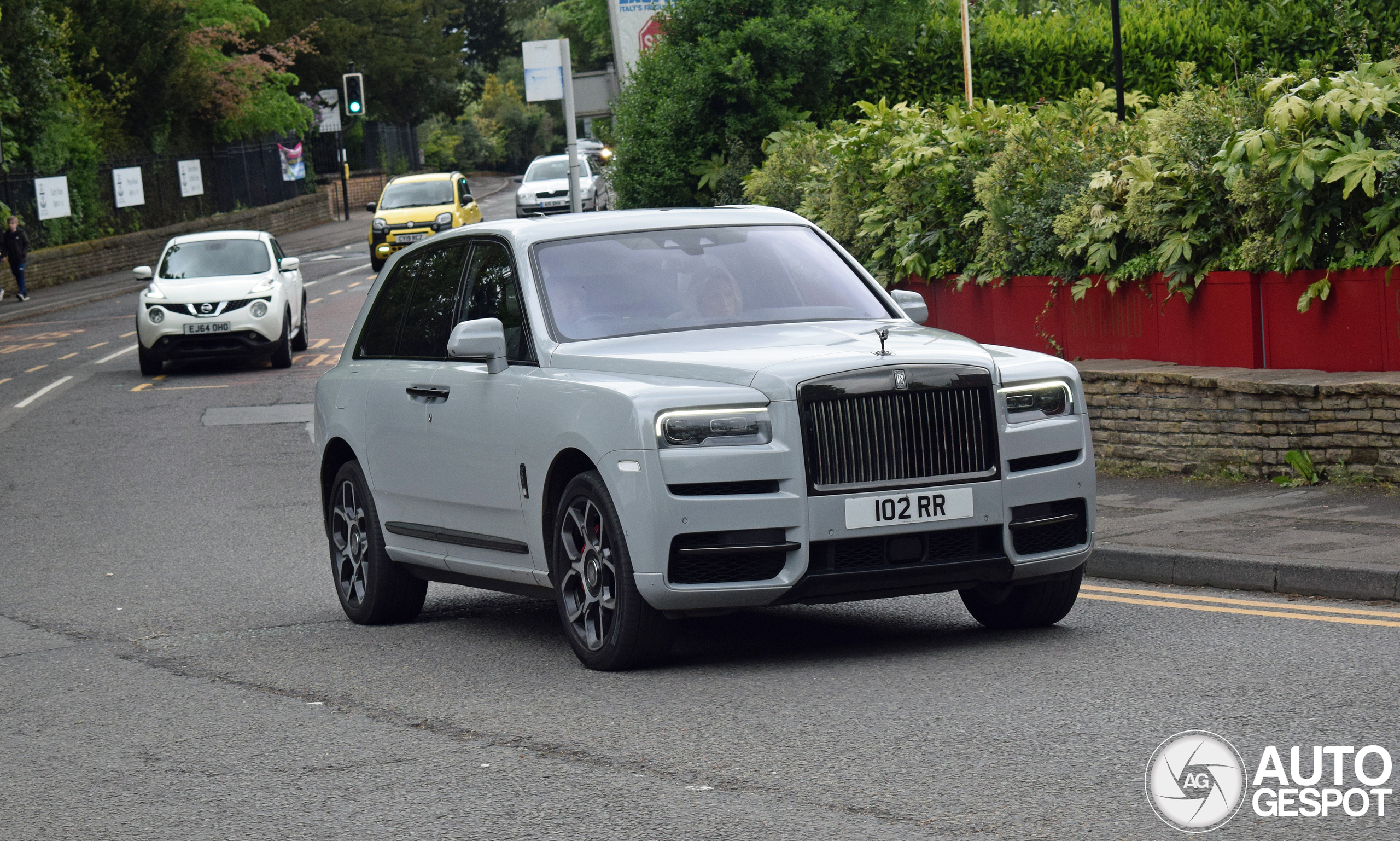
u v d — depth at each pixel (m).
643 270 9.76
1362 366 13.33
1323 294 13.41
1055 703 7.48
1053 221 16.31
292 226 79.56
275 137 82.62
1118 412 14.63
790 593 8.20
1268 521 11.52
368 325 11.33
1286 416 13.27
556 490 9.01
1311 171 13.11
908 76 27.95
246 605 11.73
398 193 49.25
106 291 50.91
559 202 53.25
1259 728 6.86
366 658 9.61
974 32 28.16
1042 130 17.67
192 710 8.41
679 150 27.39
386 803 6.50
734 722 7.45
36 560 14.15
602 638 8.69
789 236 10.34
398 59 99.31
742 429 8.18
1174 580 10.50
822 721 7.38
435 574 10.36
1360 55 14.44
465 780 6.77
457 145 123.19
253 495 17.39
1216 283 14.38
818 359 8.34
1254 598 9.86
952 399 8.42
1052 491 8.62
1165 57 28.50
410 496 10.30
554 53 24.06
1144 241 15.45
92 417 24.39
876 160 20.08
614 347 9.06
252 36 82.00
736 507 8.12
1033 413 8.68
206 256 30.64
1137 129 16.84
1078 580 9.07
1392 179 13.05
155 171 66.56
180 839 6.20
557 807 6.31
